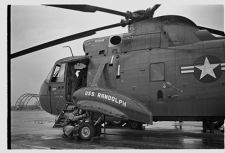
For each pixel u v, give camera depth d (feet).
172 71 25.64
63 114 30.09
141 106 25.91
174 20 27.02
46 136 30.35
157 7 26.76
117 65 28.53
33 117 74.28
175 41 26.40
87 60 31.60
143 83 26.81
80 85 33.76
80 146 23.54
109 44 30.09
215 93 23.95
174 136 30.14
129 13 26.53
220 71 23.91
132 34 28.63
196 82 24.63
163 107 26.03
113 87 28.37
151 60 26.76
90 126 26.50
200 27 27.35
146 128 41.68
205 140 26.63
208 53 24.58
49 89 33.24
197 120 26.07
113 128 38.14
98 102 26.21
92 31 26.53
